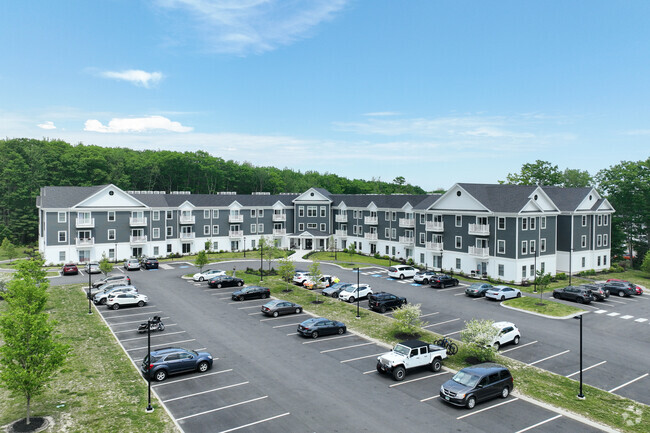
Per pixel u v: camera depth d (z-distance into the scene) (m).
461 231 62.97
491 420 21.58
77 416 21.27
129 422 20.75
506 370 24.64
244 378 26.38
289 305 41.16
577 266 66.56
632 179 76.81
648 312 43.62
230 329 36.31
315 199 91.75
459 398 22.61
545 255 60.25
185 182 129.75
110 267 57.22
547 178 90.25
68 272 59.41
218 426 20.55
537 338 35.16
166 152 130.38
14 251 75.50
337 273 63.12
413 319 35.47
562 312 42.66
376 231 82.19
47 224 67.88
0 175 98.38
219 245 85.25
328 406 22.80
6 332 20.53
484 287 49.53
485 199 60.88
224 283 52.69
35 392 20.70
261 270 60.00
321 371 27.66
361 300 47.34
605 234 70.38
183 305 44.03
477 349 29.36
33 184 96.62
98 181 106.00
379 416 21.78
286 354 30.66
